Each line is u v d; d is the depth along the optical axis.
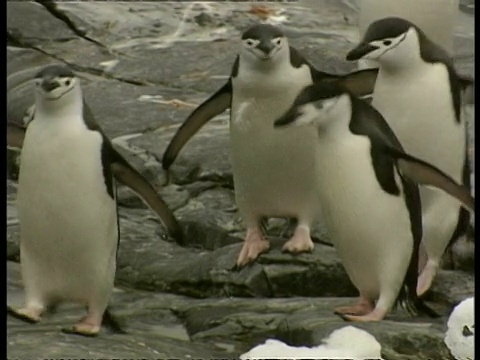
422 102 11.79
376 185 10.94
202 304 12.20
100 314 11.27
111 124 16.45
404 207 11.09
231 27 20.39
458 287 12.36
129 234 13.76
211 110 12.89
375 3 13.46
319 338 10.79
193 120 12.97
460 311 10.62
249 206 12.98
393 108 11.87
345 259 11.42
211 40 19.81
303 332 11.06
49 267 11.17
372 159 10.91
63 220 10.84
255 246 12.91
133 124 16.45
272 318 11.60
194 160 15.02
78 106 10.84
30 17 20.23
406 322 11.16
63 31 19.98
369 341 10.48
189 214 14.08
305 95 10.89
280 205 12.92
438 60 11.88
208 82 18.17
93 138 10.80
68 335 10.92
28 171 10.83
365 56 11.71
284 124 10.90
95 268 11.07
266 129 12.43
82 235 10.90
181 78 18.38
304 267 12.69
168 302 12.36
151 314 12.11
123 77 18.45
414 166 10.98
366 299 11.60
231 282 12.63
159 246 13.53
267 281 12.61
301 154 12.54
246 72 12.27
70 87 10.73
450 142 11.99
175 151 13.23
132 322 11.89
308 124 10.95
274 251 12.94
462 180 12.26
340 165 10.95
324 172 11.06
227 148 15.31
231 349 11.29
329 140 10.97
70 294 11.29
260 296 12.55
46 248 11.05
